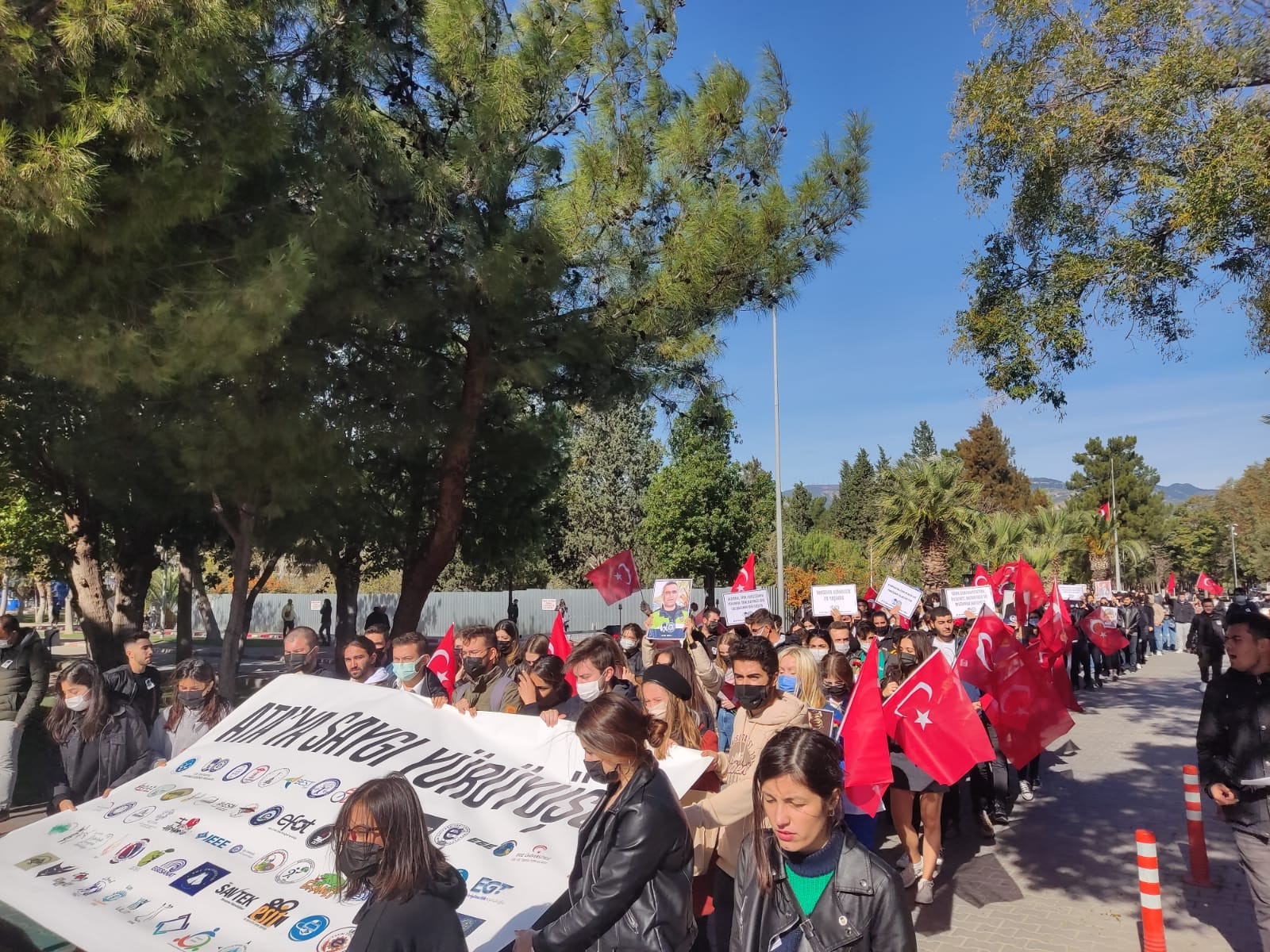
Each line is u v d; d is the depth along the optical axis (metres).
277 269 7.50
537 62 10.80
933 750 5.67
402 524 17.22
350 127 9.62
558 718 4.43
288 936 3.52
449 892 2.59
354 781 4.34
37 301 6.84
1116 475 69.25
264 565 22.75
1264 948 4.44
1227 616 4.73
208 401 9.54
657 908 2.93
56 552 19.89
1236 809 4.51
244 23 7.56
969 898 6.35
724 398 13.80
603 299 11.66
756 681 4.34
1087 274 6.98
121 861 4.14
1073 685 18.67
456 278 10.67
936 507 27.20
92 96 6.52
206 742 5.07
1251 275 6.87
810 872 2.54
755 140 11.76
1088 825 8.16
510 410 15.89
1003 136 7.12
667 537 34.69
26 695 8.24
